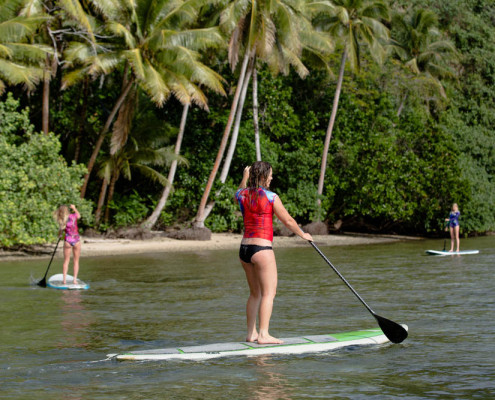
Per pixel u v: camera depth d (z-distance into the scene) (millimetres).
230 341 7934
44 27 27797
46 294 12758
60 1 24062
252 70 32906
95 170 31750
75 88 32469
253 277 7395
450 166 38344
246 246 7281
